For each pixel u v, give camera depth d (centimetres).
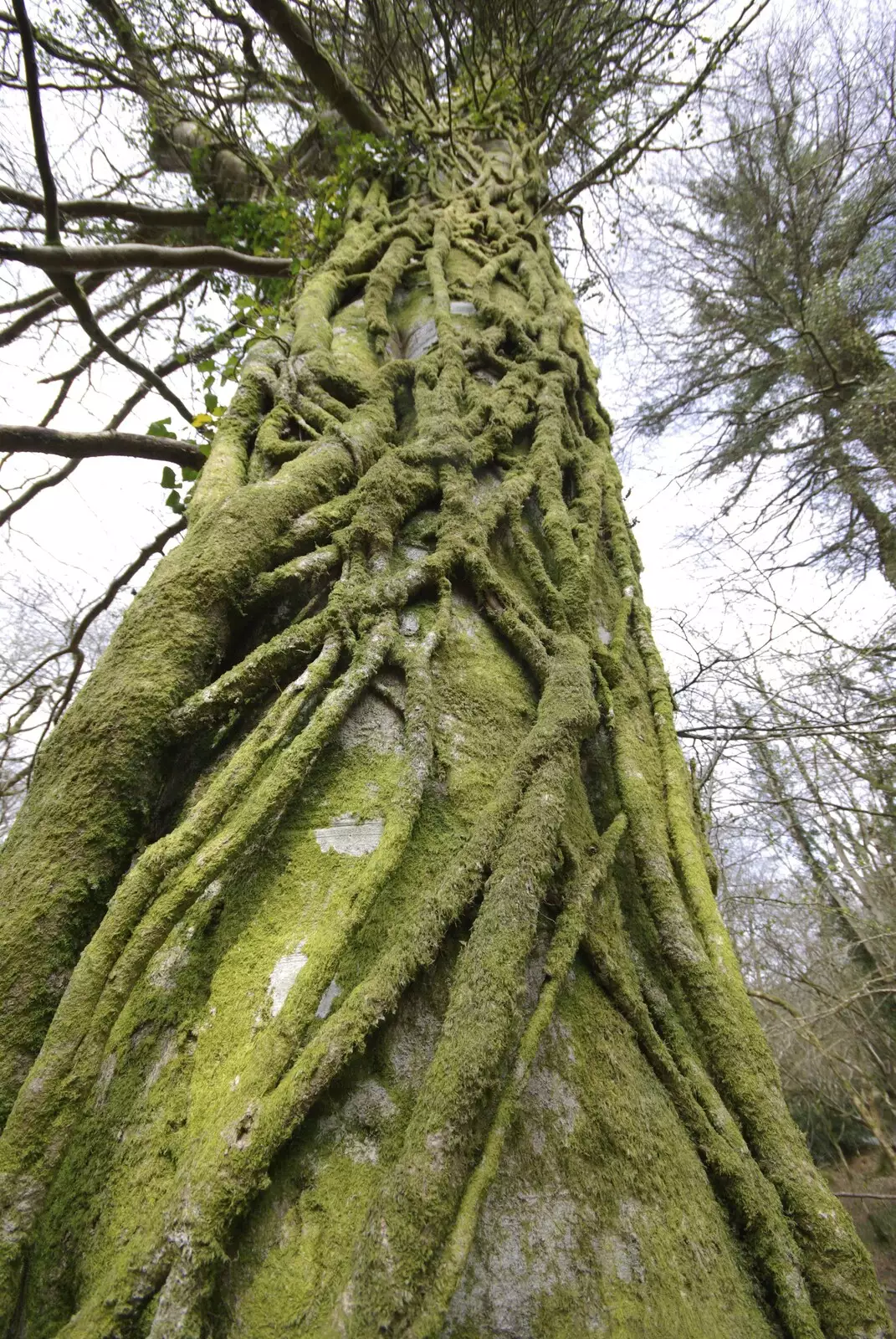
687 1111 132
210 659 180
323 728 160
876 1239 664
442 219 424
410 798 150
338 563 201
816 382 921
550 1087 120
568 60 636
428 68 552
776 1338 110
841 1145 782
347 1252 99
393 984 122
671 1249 110
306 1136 110
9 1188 109
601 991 141
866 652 578
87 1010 124
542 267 436
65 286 361
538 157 602
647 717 213
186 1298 91
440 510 226
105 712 161
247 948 132
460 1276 96
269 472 235
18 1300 104
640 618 246
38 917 139
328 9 535
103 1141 115
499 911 131
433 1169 102
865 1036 681
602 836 168
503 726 175
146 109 605
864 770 605
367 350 313
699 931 162
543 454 264
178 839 140
